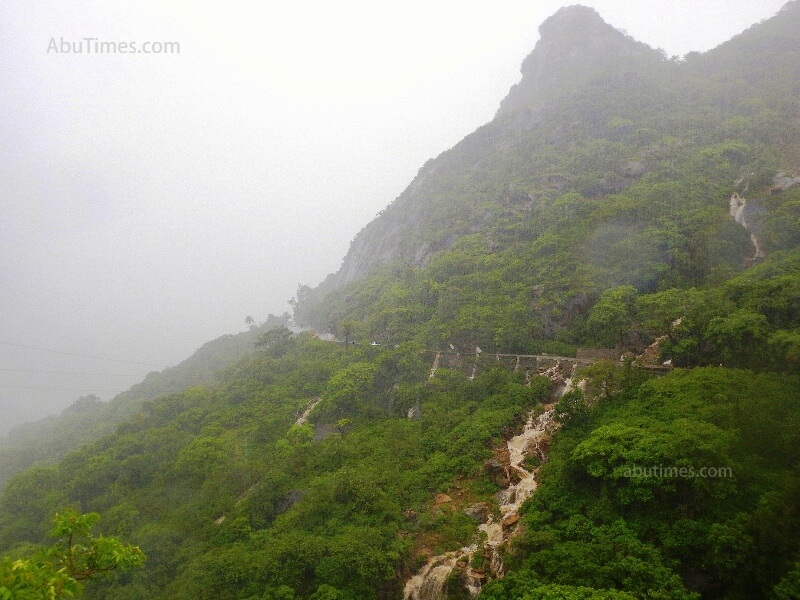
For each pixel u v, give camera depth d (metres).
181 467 47.59
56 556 13.26
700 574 22.02
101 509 45.25
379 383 57.12
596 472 28.08
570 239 64.50
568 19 148.25
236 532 37.00
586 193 79.31
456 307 64.56
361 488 36.38
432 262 86.06
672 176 71.44
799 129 75.81
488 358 54.53
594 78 113.12
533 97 141.38
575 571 23.42
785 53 100.69
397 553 30.89
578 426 36.62
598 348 49.69
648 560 22.67
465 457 39.50
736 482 23.97
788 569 19.16
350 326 74.25
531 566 25.62
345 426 50.31
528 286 61.69
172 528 38.47
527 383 49.00
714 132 81.81
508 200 89.50
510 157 106.00
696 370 36.09
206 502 41.94
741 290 39.88
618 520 25.97
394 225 137.62
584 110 103.12
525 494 34.53
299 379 64.94
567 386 45.53
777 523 20.33
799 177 61.66
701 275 52.00
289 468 43.53
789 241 51.00
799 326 33.59
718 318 37.56
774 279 38.03
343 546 30.50
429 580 30.56
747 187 64.50
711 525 23.00
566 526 27.75
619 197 68.50
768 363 33.19
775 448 25.56
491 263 70.75
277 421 54.69
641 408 34.19
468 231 88.81
